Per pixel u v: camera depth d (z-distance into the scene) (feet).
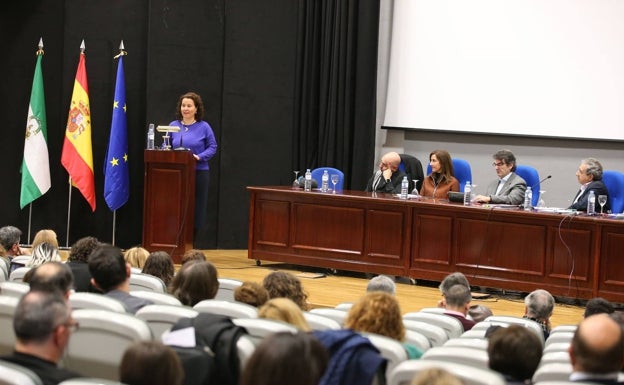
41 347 7.84
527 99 32.86
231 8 32.94
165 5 31.94
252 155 33.55
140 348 7.21
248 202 33.63
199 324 9.41
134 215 32.71
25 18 31.27
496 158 27.22
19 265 17.42
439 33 33.76
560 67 32.42
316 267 29.14
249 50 33.27
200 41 32.53
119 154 30.99
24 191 30.50
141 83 32.60
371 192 28.99
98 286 12.51
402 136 34.68
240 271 27.58
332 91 33.47
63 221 32.04
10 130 31.40
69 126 30.68
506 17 32.96
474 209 25.39
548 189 33.19
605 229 24.08
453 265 25.93
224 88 33.04
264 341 6.96
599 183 25.63
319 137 33.78
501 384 7.83
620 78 31.81
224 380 9.20
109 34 32.24
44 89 31.50
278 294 13.65
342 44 33.40
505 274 25.29
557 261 24.68
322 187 29.09
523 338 8.86
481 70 33.30
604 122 32.07
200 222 27.94
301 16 33.45
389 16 34.35
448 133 34.27
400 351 9.71
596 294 24.22
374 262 26.89
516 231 25.12
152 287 14.32
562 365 9.66
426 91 34.01
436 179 28.19
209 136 27.89
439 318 13.70
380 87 34.40
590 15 32.04
